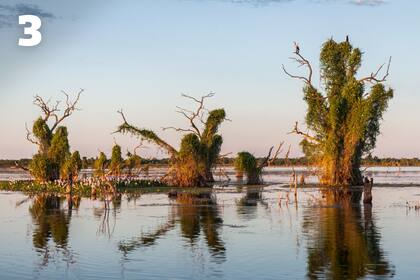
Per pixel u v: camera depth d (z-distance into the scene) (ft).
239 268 66.03
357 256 72.64
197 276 62.34
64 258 72.69
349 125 218.79
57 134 233.55
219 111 236.43
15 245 82.38
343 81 226.58
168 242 84.07
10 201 158.92
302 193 182.09
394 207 133.39
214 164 242.37
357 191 189.67
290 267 66.49
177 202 151.94
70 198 162.09
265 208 133.18
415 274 62.80
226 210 129.08
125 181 217.77
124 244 82.64
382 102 215.92
